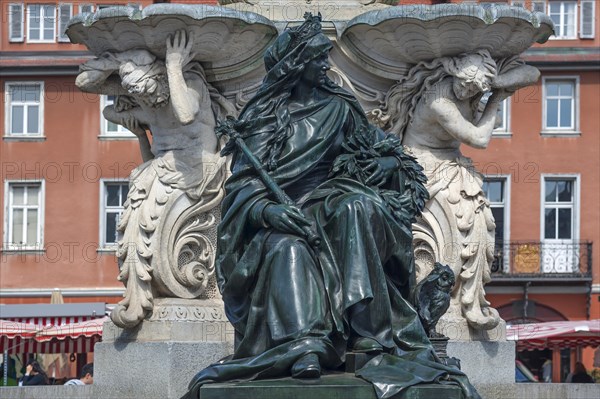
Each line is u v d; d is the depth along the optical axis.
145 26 13.55
